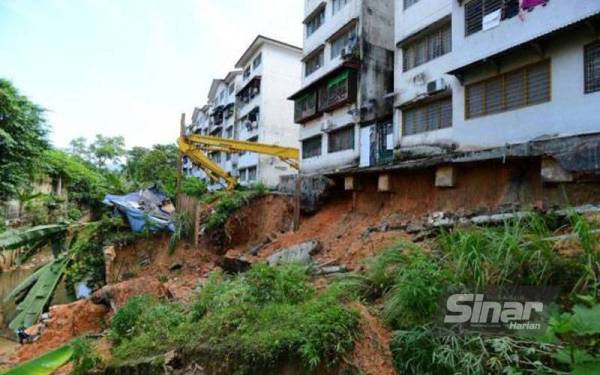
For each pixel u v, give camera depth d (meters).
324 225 11.22
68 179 31.36
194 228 12.41
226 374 3.48
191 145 16.12
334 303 3.66
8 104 18.70
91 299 8.89
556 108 8.62
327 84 19.41
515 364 2.83
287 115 28.80
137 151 53.75
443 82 12.51
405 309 3.67
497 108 10.10
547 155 6.08
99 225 13.65
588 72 8.09
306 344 3.01
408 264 4.39
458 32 11.34
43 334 8.59
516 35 9.63
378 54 17.73
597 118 7.87
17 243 12.45
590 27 7.94
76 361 4.81
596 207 5.05
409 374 3.14
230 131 36.41
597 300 2.99
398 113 14.70
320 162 20.36
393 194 9.60
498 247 3.77
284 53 29.02
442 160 7.88
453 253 4.12
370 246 7.28
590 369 2.27
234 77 36.16
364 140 17.22
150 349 4.39
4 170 19.16
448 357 3.00
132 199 15.31
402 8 14.82
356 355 3.07
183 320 4.97
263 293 4.64
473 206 7.40
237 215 13.05
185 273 11.25
